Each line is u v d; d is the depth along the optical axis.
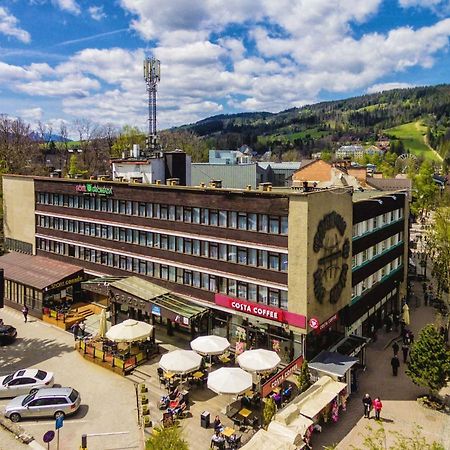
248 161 104.88
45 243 56.91
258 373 33.06
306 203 32.62
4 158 106.94
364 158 174.38
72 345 41.06
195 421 28.78
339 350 35.50
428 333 32.19
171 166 57.06
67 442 26.66
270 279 35.44
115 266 48.56
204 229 39.72
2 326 42.16
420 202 111.00
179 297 41.97
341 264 37.38
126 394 32.31
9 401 31.64
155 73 67.06
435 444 21.83
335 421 29.48
